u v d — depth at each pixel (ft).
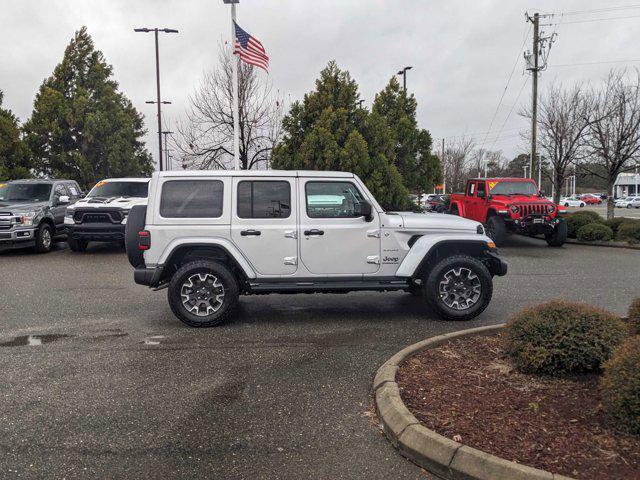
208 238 22.50
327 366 17.47
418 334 21.31
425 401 13.41
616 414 11.44
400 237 23.43
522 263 41.37
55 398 14.80
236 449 11.96
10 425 13.10
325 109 61.57
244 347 19.63
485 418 12.39
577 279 33.88
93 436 12.54
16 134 88.28
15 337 21.08
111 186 49.14
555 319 15.33
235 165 55.11
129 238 23.07
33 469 11.05
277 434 12.67
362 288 23.34
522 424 12.05
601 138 63.31
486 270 23.20
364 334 21.36
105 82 103.09
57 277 35.22
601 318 15.20
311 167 60.90
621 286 31.35
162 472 10.98
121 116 102.37
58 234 52.11
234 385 15.79
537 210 51.37
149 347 19.70
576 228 57.57
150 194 22.62
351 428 12.98
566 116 67.87
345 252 23.04
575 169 75.56
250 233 22.57
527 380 14.76
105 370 17.13
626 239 53.16
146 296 29.12
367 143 62.18
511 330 15.87
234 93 54.65
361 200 23.12
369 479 10.77
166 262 22.50
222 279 22.43
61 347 19.70
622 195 306.35
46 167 98.68
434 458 10.98
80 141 100.99
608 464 10.33
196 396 14.96
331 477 10.82
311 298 28.68
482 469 10.36
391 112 76.43
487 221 54.39
